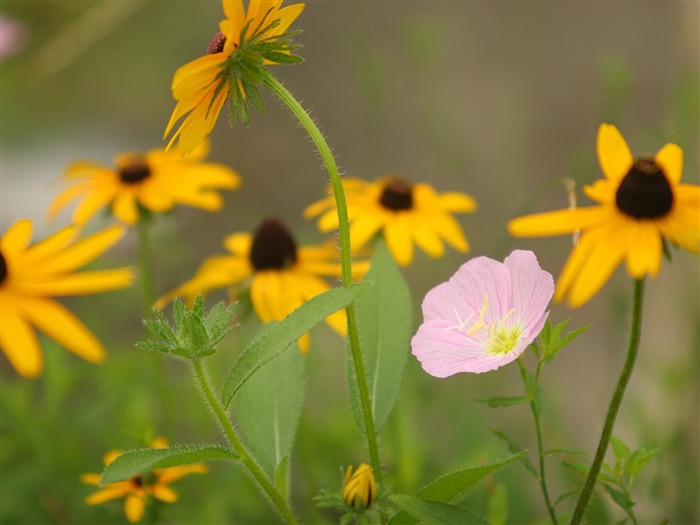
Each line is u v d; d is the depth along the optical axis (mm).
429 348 780
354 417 798
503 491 880
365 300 809
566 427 1109
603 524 942
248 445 816
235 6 771
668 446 1015
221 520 1000
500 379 1087
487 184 1459
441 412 1089
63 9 1553
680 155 889
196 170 1057
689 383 1051
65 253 949
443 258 1178
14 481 1013
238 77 780
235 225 1612
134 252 1263
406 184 1031
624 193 873
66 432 1043
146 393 1068
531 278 775
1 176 1592
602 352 1211
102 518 1005
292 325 769
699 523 993
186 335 774
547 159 1562
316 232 1285
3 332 921
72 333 932
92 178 1061
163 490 923
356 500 781
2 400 1038
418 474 1003
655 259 860
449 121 1303
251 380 823
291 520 782
